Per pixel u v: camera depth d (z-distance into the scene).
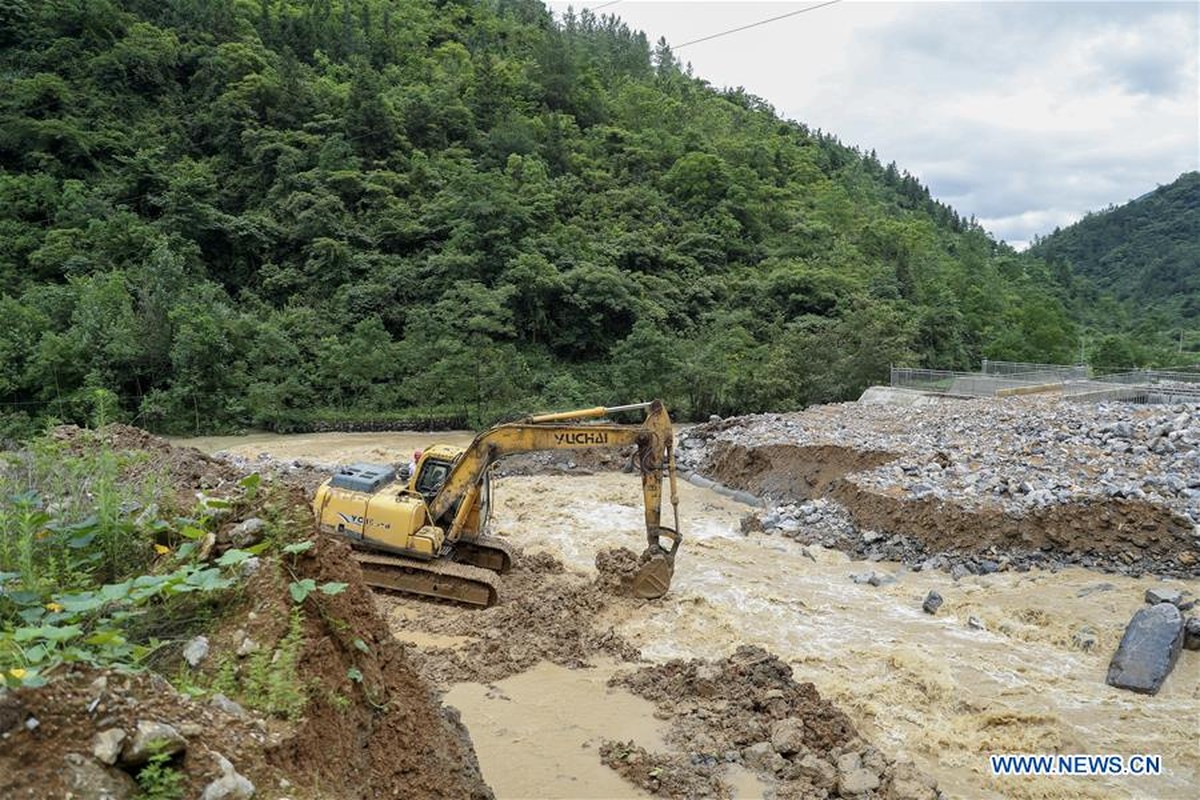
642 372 43.72
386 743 5.68
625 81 89.94
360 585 6.21
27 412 34.28
